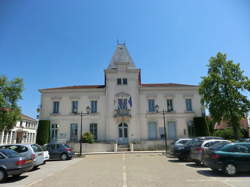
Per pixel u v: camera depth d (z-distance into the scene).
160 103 29.92
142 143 26.75
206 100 24.06
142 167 12.21
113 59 32.62
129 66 32.03
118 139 28.28
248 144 9.69
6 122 20.92
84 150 25.62
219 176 9.12
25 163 9.34
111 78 30.22
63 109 29.67
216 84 23.45
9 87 21.62
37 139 27.48
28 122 45.88
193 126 29.16
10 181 8.85
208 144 12.32
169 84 33.50
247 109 22.12
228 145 9.66
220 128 43.25
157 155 20.42
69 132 28.92
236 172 9.38
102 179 8.75
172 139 27.33
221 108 22.58
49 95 30.20
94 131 29.09
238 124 22.77
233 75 23.36
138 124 28.78
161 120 29.30
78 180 8.67
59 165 14.32
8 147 11.75
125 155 21.08
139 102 29.92
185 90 30.41
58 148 18.20
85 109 29.66
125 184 7.71
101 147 26.23
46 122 28.30
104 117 29.33
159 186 7.34
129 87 29.88
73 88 30.38
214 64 24.39
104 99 29.98
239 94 22.52
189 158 14.73
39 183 8.25
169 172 10.31
